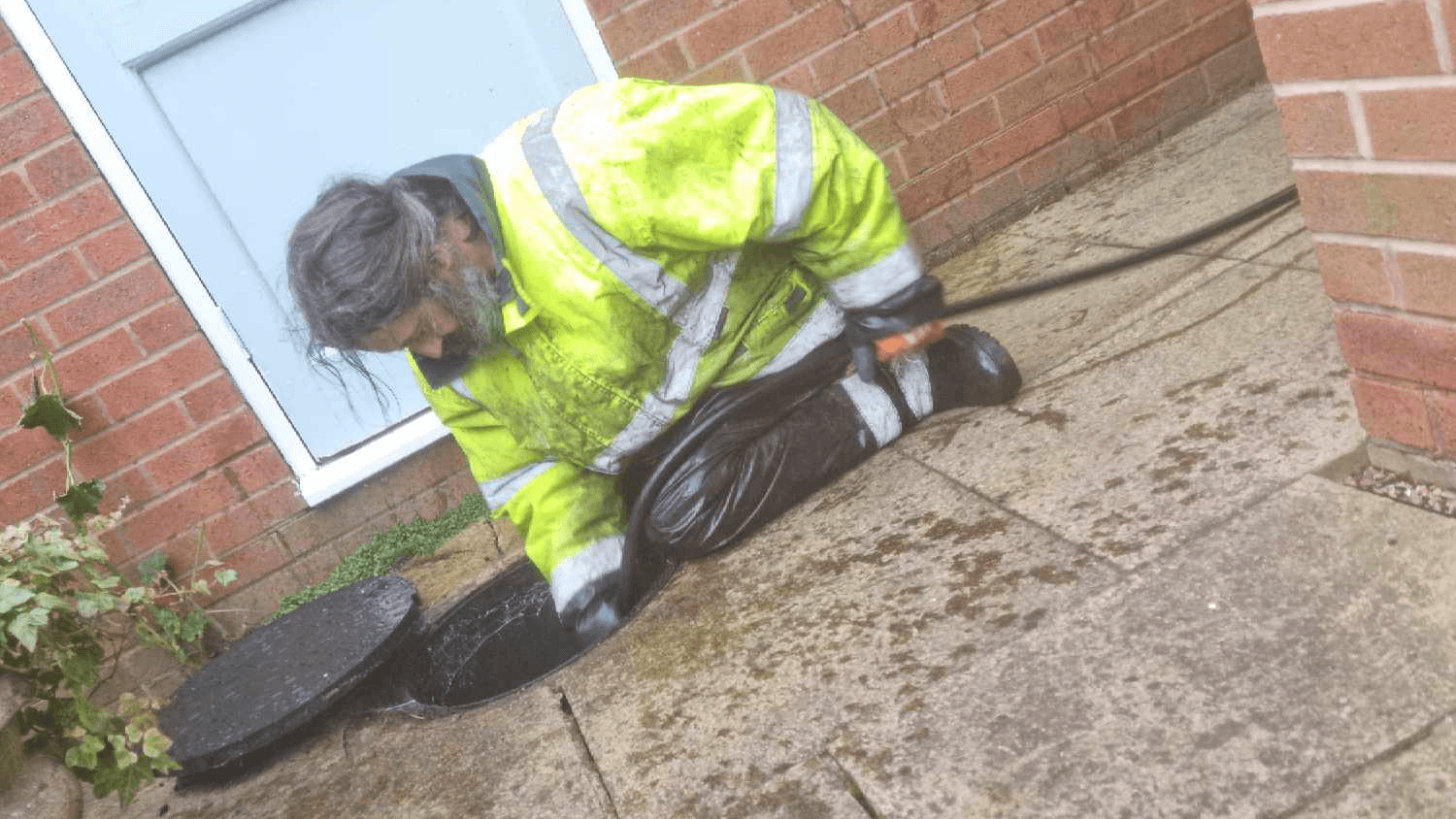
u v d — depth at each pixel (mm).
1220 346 2428
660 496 2635
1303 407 2094
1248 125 3701
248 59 3365
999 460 2455
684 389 2602
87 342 3322
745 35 3619
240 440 3492
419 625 2947
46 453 3334
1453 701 1449
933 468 2570
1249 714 1562
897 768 1753
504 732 2377
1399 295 1673
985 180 3904
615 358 2439
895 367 2742
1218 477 2033
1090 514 2113
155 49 3262
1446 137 1465
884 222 2441
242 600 3572
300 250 2092
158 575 3424
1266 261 2674
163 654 3498
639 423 2617
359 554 3576
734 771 1919
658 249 2334
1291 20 1580
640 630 2504
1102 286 3020
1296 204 2857
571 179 2232
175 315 3379
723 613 2404
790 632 2225
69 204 3248
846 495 2654
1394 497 1839
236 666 2965
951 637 1983
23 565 2705
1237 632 1701
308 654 2869
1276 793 1438
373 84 3482
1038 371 2752
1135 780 1541
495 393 2547
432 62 3510
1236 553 1843
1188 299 2701
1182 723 1595
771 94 2367
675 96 2314
